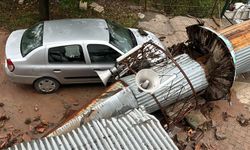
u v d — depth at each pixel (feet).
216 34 24.45
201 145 24.23
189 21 36.40
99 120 18.38
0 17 33.73
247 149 24.59
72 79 25.88
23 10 34.96
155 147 16.97
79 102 26.22
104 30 26.08
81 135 17.37
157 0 38.99
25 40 25.94
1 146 22.58
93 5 36.27
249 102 28.19
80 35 25.14
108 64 25.52
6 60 24.68
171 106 23.50
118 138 17.25
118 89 21.88
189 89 23.41
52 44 24.41
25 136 23.49
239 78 30.25
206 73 24.93
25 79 25.30
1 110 25.04
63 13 34.91
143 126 17.97
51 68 24.85
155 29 34.47
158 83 19.33
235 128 25.91
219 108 27.17
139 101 21.93
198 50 27.02
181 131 24.88
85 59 25.04
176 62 22.15
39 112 25.23
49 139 17.13
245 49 26.73
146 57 23.70
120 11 36.52
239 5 37.52
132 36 27.81
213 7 37.55
